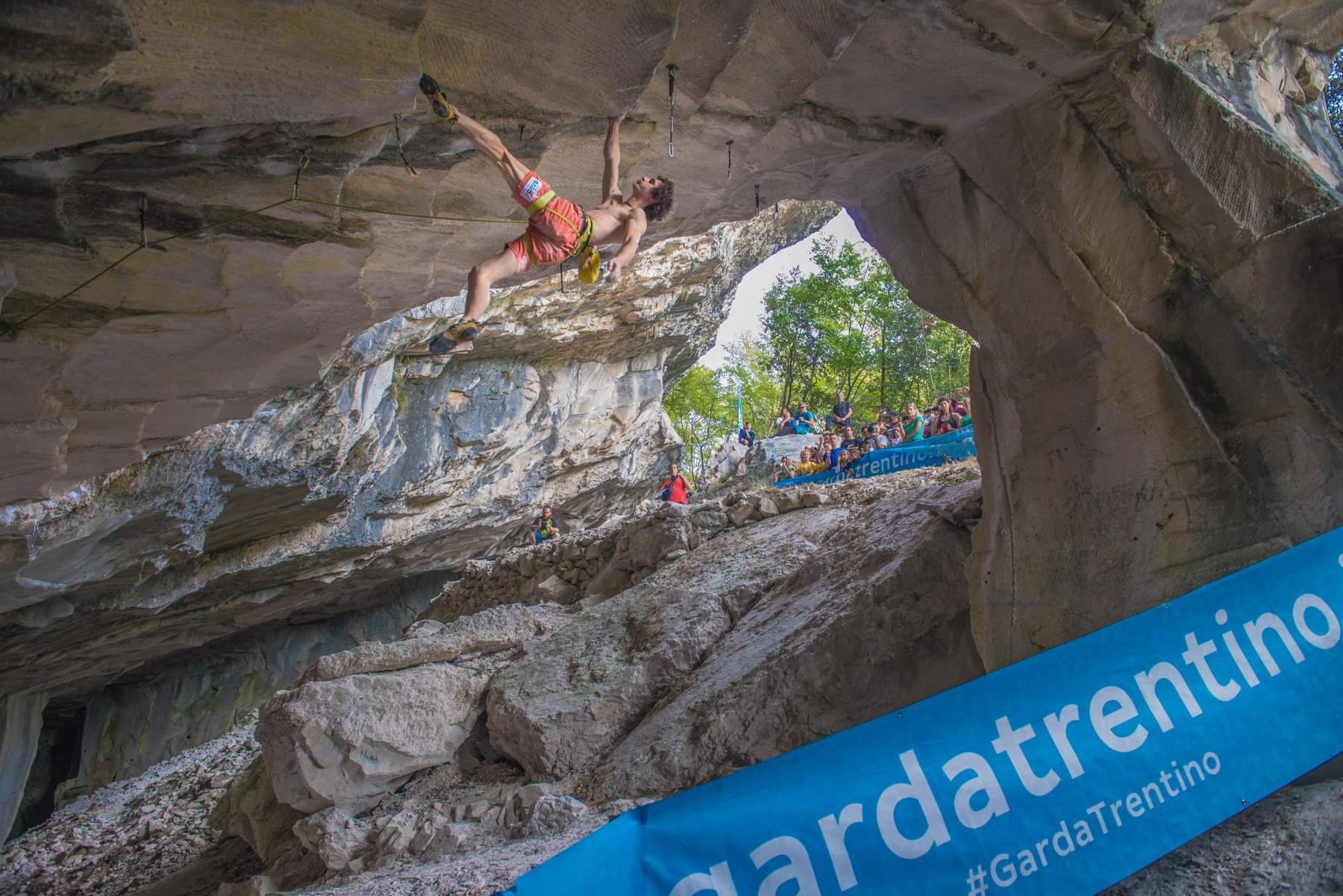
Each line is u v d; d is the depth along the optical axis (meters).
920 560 8.00
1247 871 4.11
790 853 3.68
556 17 4.43
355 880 7.67
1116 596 5.70
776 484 18.75
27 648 15.31
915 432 16.52
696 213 7.43
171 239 5.58
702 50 5.02
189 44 3.99
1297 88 6.76
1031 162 6.23
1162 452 5.58
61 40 3.70
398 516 19.97
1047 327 6.33
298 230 5.89
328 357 8.16
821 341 32.75
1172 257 5.66
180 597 16.06
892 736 3.95
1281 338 5.20
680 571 11.14
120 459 8.53
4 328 6.09
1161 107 5.53
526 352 20.55
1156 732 4.20
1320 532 4.95
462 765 9.50
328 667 10.09
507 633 10.76
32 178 4.68
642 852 3.55
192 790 16.11
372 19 4.05
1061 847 3.94
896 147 6.64
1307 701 4.39
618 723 8.74
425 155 5.45
